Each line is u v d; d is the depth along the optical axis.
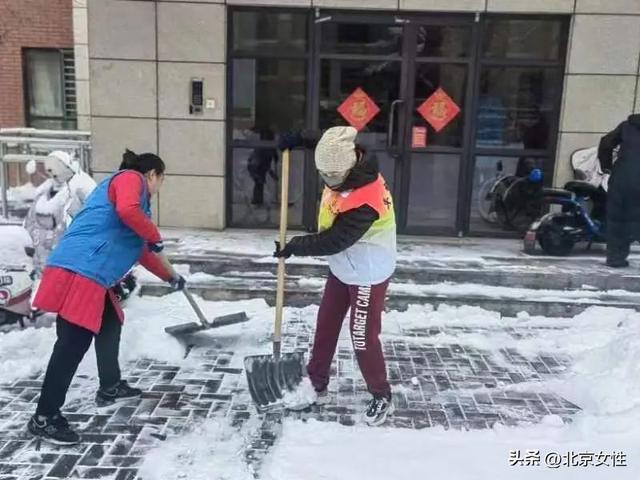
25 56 12.15
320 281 6.05
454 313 5.73
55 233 5.73
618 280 6.07
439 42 7.29
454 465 3.38
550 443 3.63
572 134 7.29
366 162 3.62
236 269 6.16
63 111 12.34
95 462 3.37
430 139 7.47
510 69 7.34
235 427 3.79
